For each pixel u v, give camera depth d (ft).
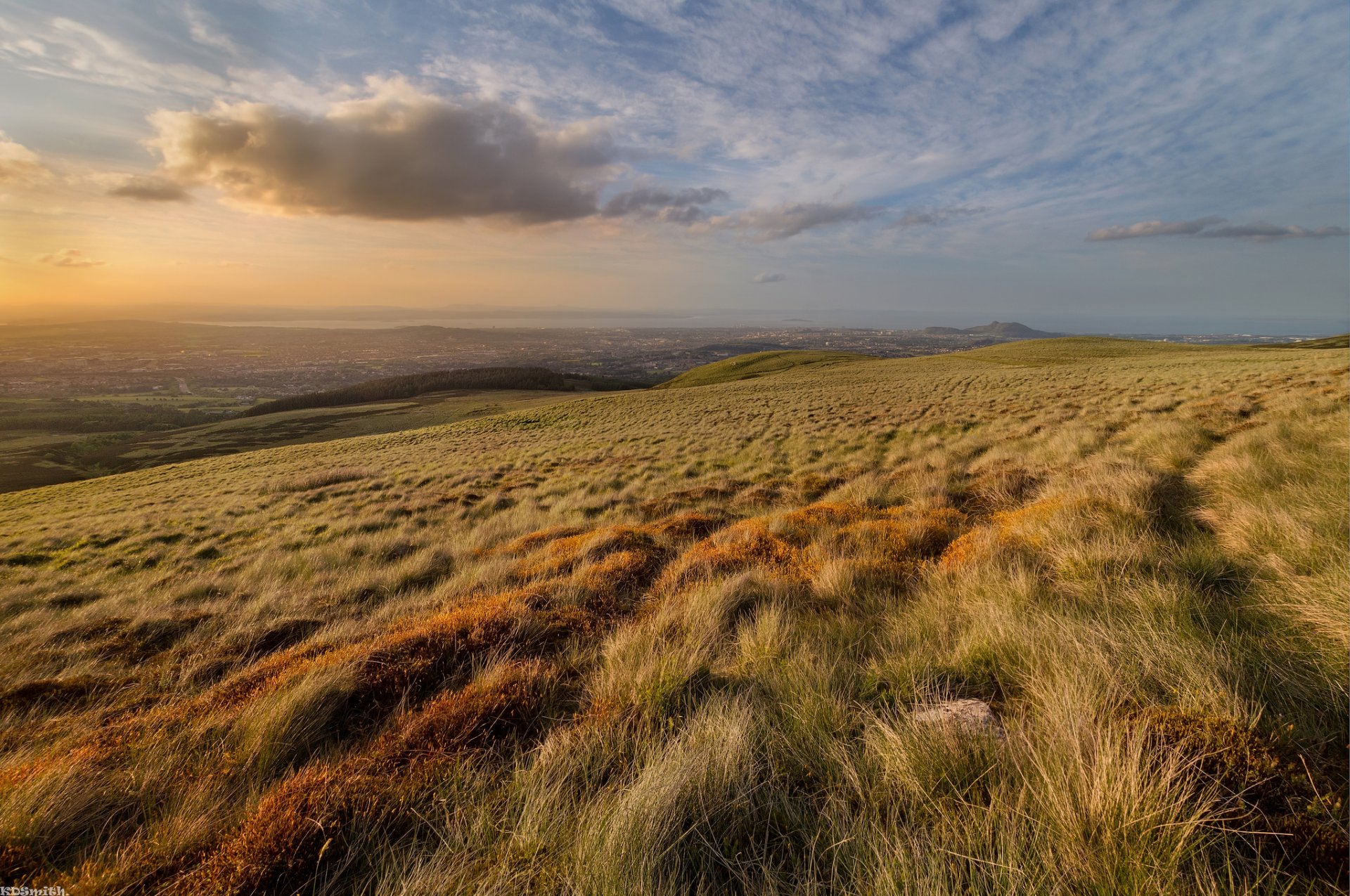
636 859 6.26
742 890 6.17
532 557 24.16
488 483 55.06
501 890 6.22
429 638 14.14
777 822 6.94
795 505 29.76
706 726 8.71
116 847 7.80
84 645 18.44
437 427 144.25
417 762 8.90
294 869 6.78
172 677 15.52
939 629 11.87
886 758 7.43
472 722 9.75
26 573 34.86
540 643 14.28
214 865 6.99
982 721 8.20
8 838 7.62
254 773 9.33
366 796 7.83
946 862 5.93
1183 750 6.88
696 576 18.28
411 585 23.50
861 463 38.32
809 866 6.28
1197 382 62.03
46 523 58.80
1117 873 5.63
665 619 14.16
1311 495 15.43
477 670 12.60
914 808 6.79
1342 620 9.14
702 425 86.07
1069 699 7.84
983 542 16.97
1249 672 8.46
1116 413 42.75
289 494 61.05
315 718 10.77
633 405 141.38
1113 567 13.53
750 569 18.17
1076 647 9.37
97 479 115.75
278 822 7.30
